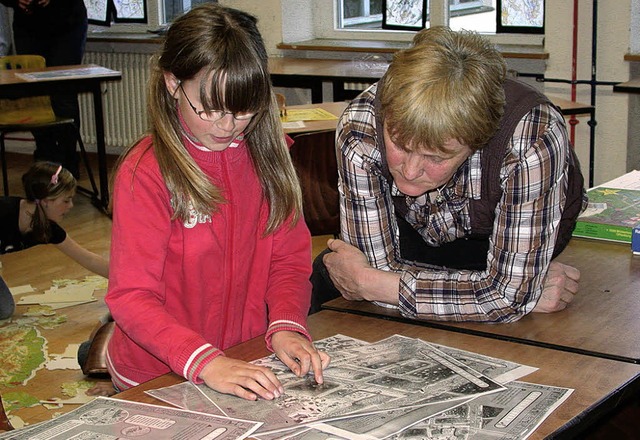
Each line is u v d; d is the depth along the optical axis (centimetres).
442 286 145
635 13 410
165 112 135
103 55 621
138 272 130
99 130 493
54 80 459
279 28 550
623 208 202
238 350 135
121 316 129
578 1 421
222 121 128
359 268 153
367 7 549
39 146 535
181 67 125
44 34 538
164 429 106
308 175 296
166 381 123
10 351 303
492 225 150
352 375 122
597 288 159
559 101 371
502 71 125
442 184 135
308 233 159
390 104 121
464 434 102
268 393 115
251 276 154
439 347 133
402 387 116
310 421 107
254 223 150
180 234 140
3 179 523
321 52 541
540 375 121
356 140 146
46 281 382
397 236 161
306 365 123
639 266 171
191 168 135
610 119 428
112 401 116
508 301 141
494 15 489
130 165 133
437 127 117
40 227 330
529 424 105
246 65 125
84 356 279
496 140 133
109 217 486
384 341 136
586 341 134
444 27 130
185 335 125
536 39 475
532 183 133
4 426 157
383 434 103
